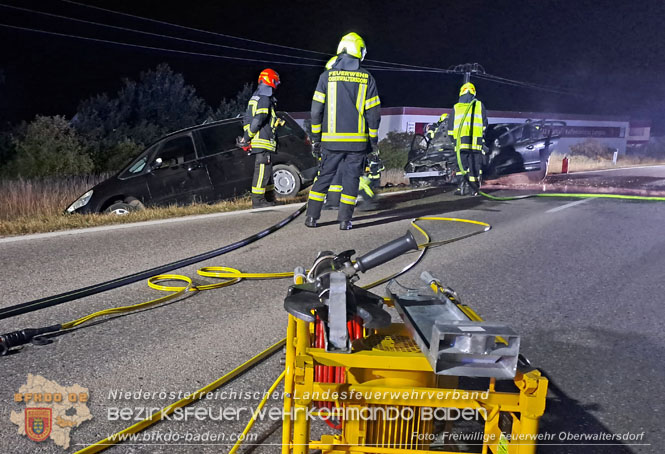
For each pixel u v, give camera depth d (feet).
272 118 31.48
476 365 6.08
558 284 18.38
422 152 48.08
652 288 18.12
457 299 8.21
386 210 33.09
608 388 11.46
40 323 14.39
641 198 38.63
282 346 13.00
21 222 27.84
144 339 13.39
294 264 20.45
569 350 13.28
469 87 38.88
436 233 26.12
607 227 27.91
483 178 50.96
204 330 14.02
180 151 33.68
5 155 45.96
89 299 16.37
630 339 14.02
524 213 32.09
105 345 13.00
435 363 5.95
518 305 16.28
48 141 46.47
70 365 11.91
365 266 7.27
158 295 16.79
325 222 28.58
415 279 18.57
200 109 60.95
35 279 18.20
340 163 25.53
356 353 6.66
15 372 11.53
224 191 34.12
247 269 19.79
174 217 30.22
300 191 38.55
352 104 24.25
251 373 11.70
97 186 32.22
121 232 26.03
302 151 36.06
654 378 11.95
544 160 50.93
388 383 6.88
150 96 58.13
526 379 6.26
